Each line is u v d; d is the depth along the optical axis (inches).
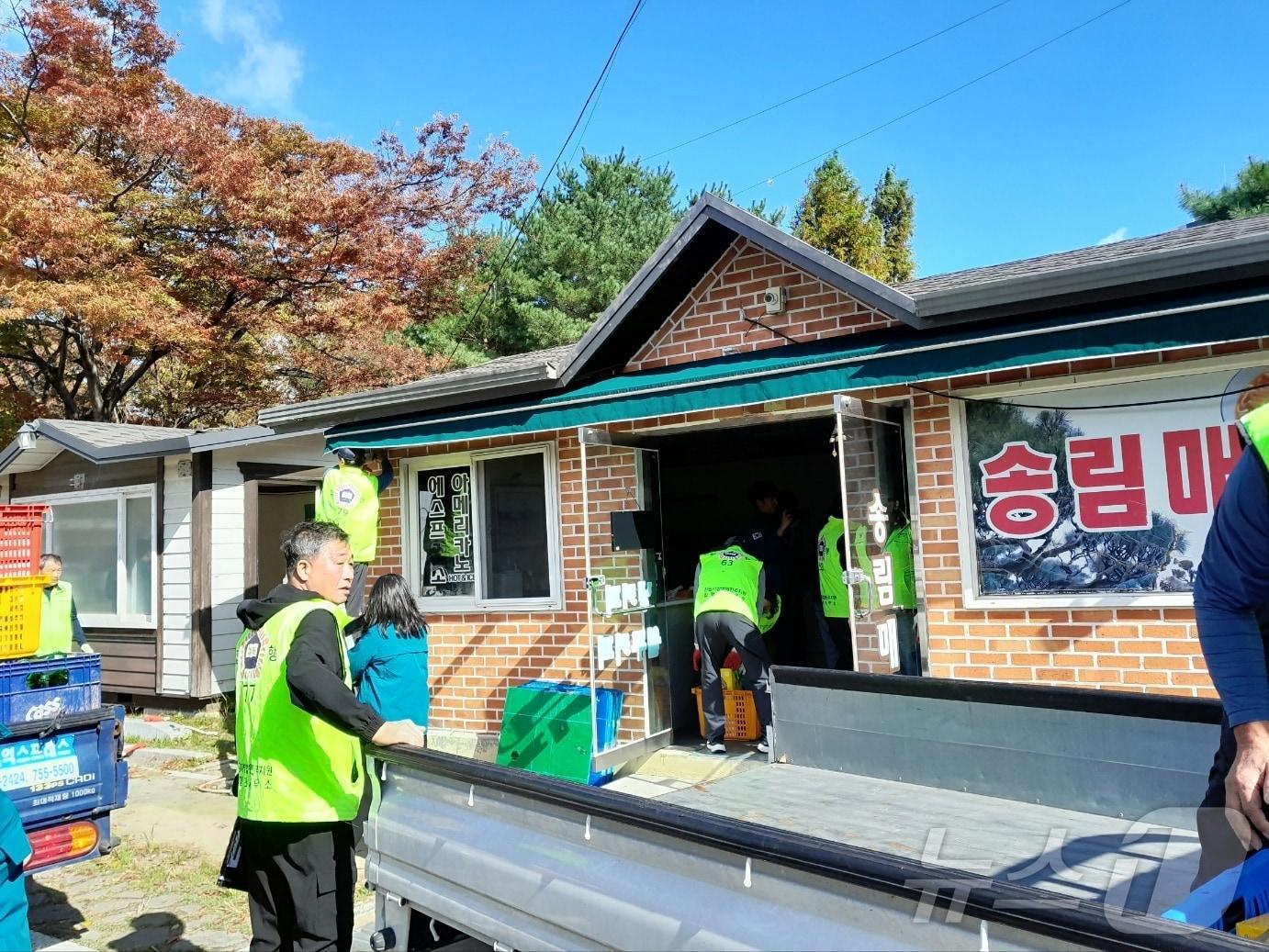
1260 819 77.4
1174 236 266.8
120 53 671.1
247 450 435.5
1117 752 128.4
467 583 317.7
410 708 219.5
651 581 285.6
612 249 1008.2
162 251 662.5
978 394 219.8
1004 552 218.1
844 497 208.5
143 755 351.6
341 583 135.0
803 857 68.4
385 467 298.2
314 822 121.1
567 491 295.6
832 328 244.2
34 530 199.3
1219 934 52.5
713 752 271.0
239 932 193.2
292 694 118.0
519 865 93.8
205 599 414.6
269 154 694.5
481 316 1015.0
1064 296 187.0
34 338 678.5
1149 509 200.5
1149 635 198.4
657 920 79.0
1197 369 194.1
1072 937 55.4
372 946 115.6
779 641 352.2
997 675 215.8
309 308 689.0
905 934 63.2
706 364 254.5
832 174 1344.7
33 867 182.9
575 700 268.1
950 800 137.9
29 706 187.5
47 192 542.3
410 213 749.9
